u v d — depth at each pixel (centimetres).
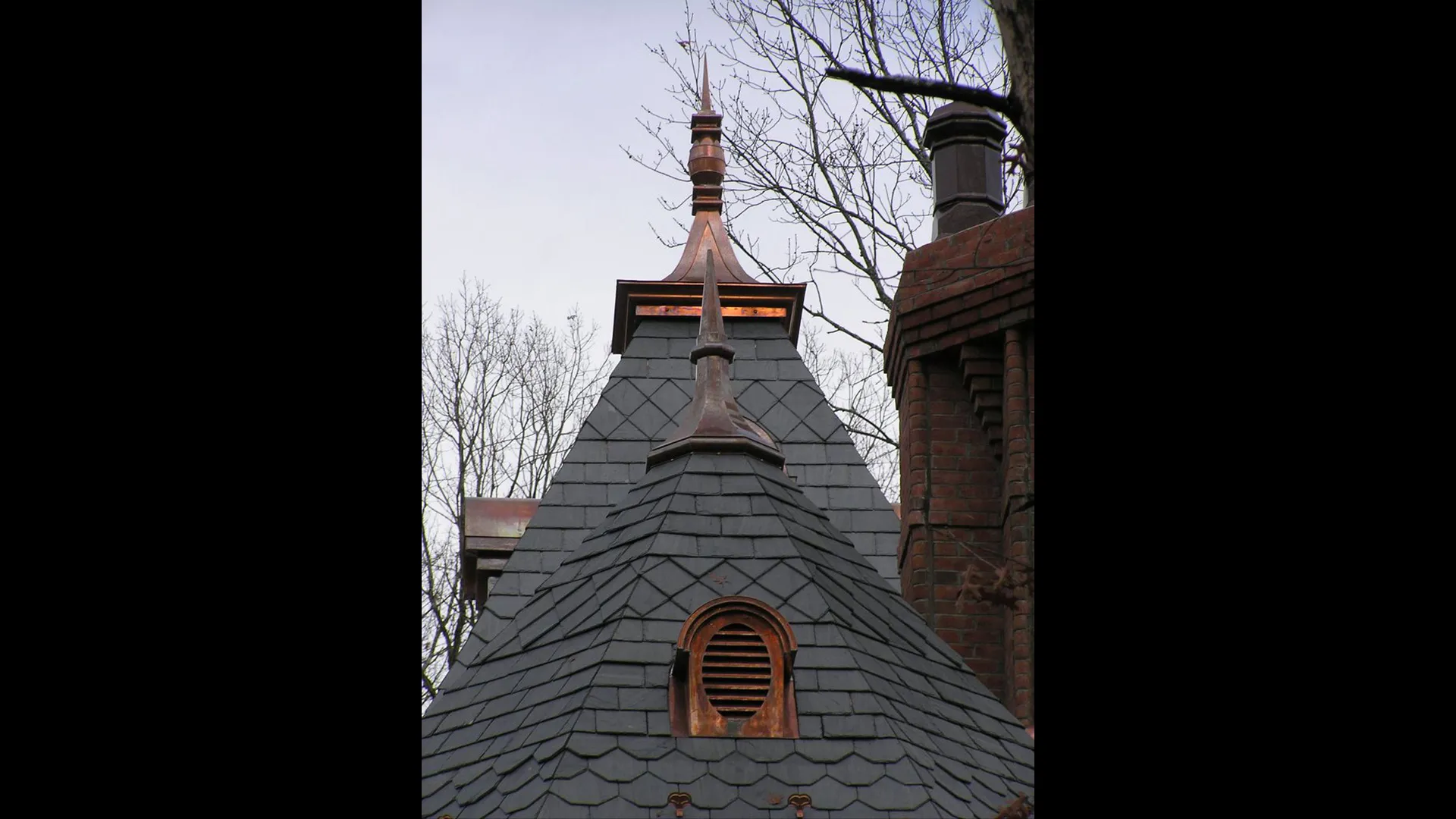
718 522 1628
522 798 1370
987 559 1962
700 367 1800
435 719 1595
